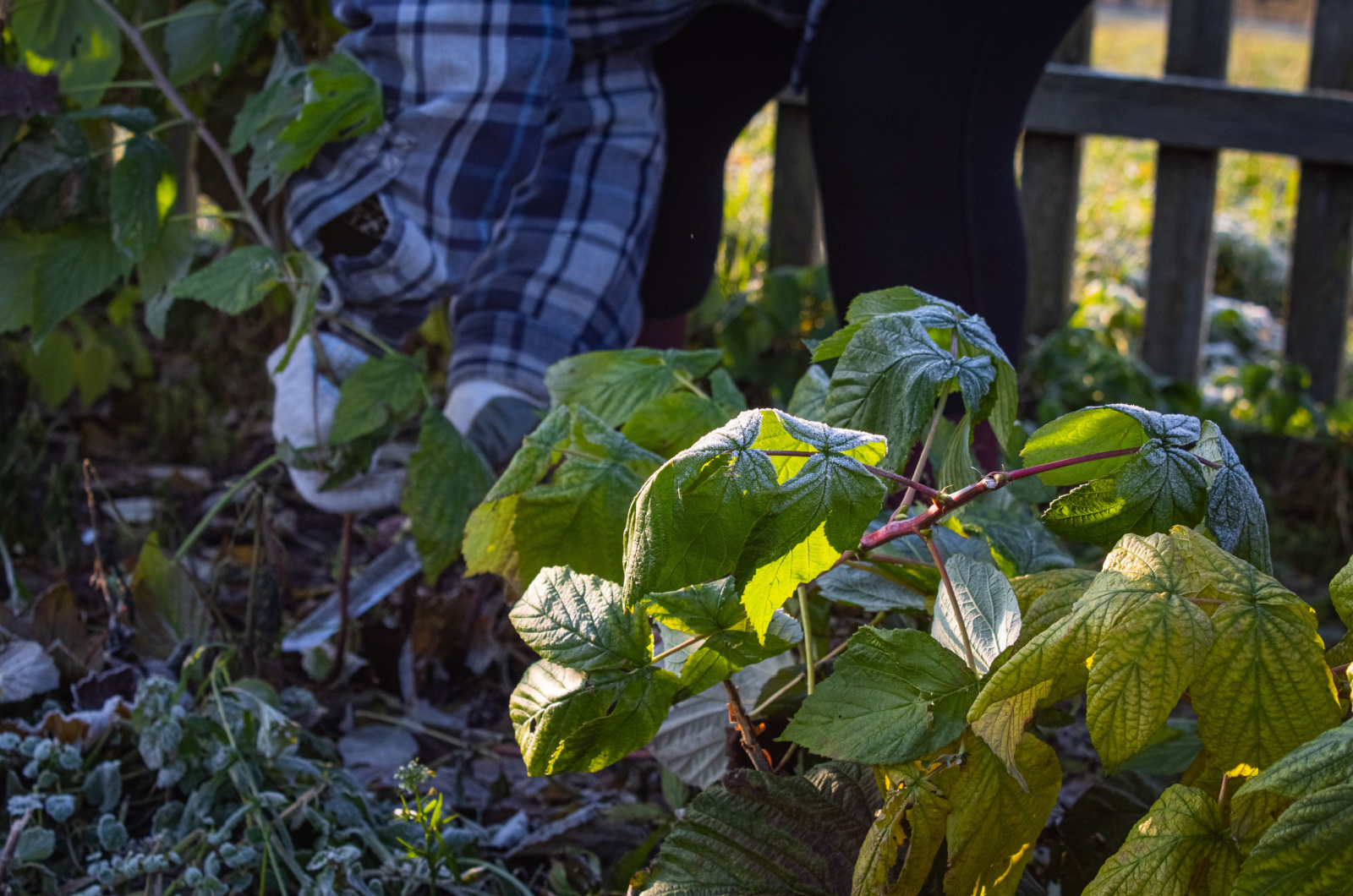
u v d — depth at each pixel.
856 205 1.52
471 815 1.36
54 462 2.35
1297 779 0.54
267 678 1.49
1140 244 4.92
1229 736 0.60
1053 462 0.74
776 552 0.63
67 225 1.48
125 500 2.22
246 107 1.38
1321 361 3.14
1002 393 0.82
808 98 1.55
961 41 1.42
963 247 1.50
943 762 0.72
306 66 1.40
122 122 1.47
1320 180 3.07
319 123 1.18
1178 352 3.21
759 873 0.79
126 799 1.19
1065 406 2.99
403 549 1.53
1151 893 0.64
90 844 1.15
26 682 1.27
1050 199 3.19
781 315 2.93
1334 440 2.93
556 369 1.08
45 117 1.44
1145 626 0.58
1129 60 12.13
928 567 0.83
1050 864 0.99
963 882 0.71
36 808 1.08
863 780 0.82
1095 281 4.28
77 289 1.46
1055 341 3.12
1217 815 0.65
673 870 0.80
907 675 0.71
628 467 0.94
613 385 1.05
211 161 1.86
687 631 0.77
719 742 1.03
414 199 1.23
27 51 1.63
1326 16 3.05
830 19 1.48
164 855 1.08
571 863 1.23
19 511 1.81
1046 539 0.96
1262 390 3.04
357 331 1.37
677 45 1.70
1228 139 3.06
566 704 0.76
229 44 1.54
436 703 1.65
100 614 1.68
